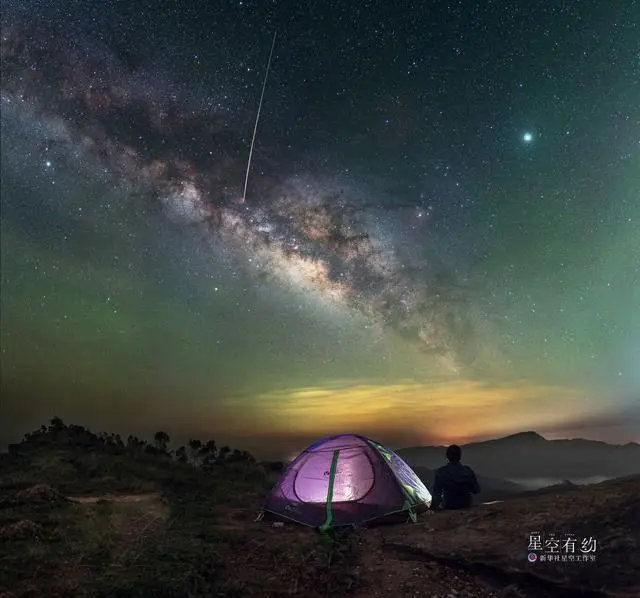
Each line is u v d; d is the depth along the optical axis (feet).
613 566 16.72
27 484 36.88
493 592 17.31
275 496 29.07
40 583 17.63
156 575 17.99
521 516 21.97
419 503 28.19
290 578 18.80
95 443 55.06
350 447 29.55
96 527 23.95
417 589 17.37
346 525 26.27
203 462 53.01
